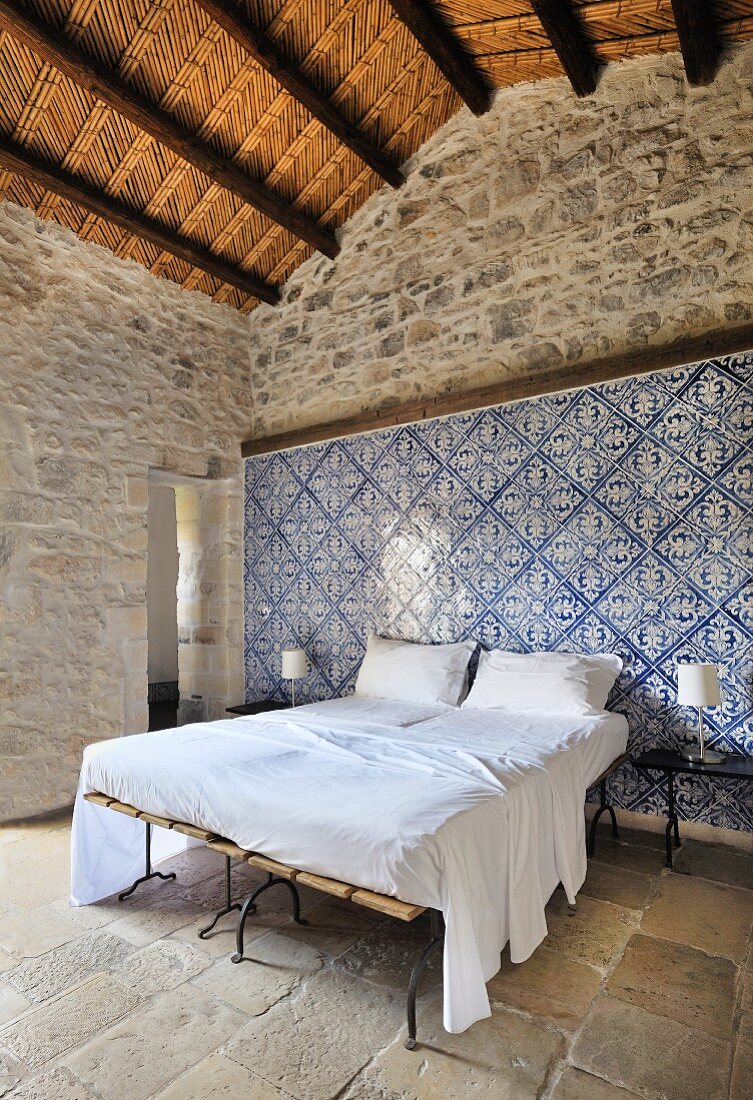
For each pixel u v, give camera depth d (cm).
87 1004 205
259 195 417
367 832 188
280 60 336
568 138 391
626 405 361
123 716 431
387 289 465
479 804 203
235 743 287
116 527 434
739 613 328
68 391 409
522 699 354
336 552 482
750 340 324
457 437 422
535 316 397
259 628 530
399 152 447
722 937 245
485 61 385
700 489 339
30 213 393
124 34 315
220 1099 167
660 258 357
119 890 284
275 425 530
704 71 339
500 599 403
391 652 427
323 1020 198
